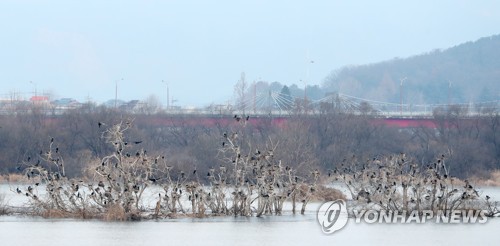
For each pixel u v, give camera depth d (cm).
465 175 11619
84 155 10238
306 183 7644
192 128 12581
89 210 6269
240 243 5406
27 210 6588
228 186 7031
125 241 5412
